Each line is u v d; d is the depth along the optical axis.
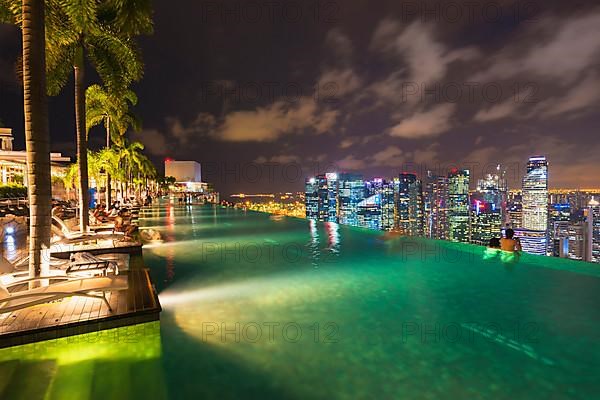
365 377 3.90
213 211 33.84
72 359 4.23
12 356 4.20
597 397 3.53
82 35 11.36
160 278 8.27
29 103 5.89
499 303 6.39
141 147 34.84
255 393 3.59
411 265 9.79
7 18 8.81
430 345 4.68
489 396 3.55
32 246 5.89
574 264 9.16
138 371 3.98
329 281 7.96
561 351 4.54
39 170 5.96
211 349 4.51
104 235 10.45
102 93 19.80
